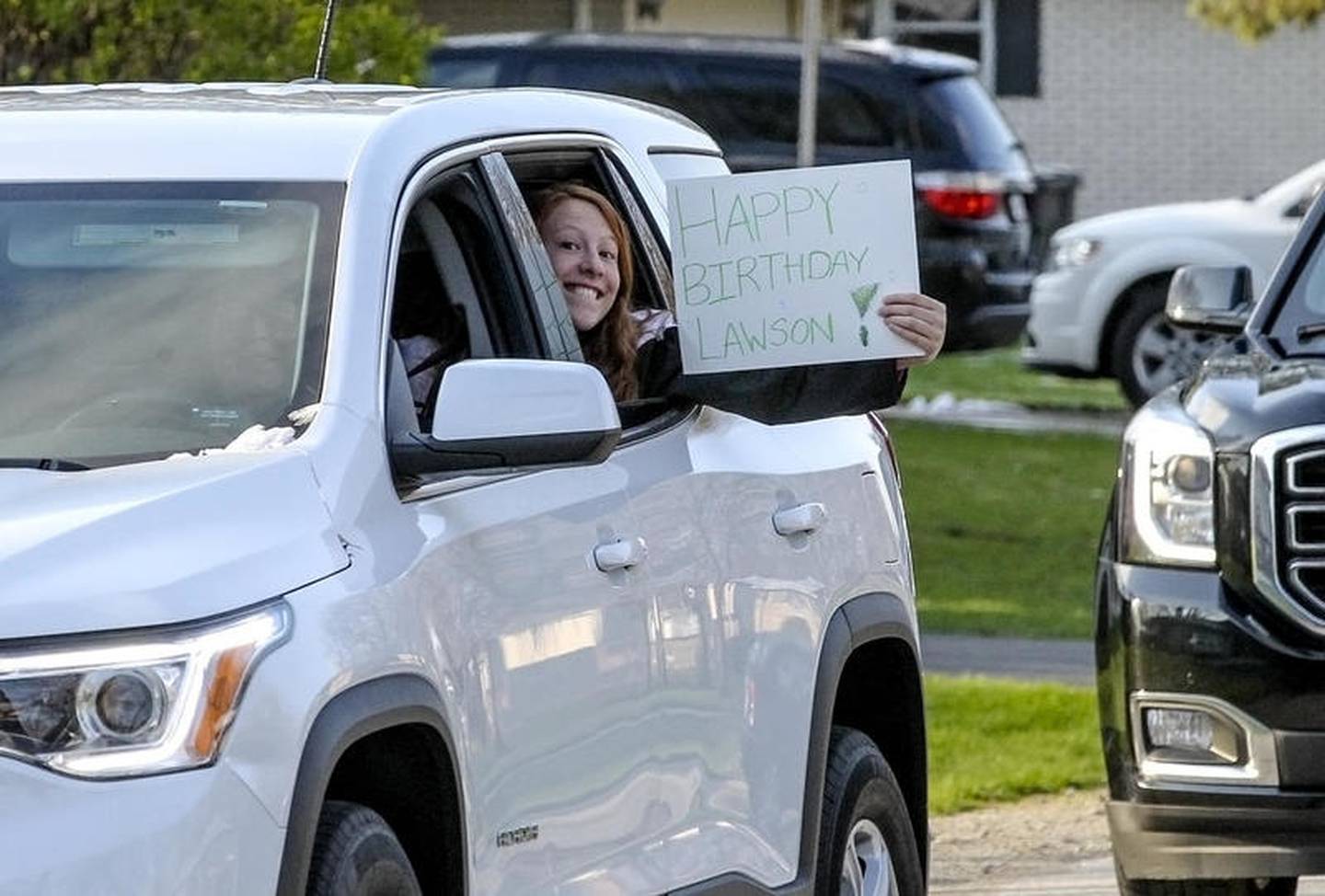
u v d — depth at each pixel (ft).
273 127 43.73
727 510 48.42
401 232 42.16
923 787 57.36
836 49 170.91
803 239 48.08
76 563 34.32
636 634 44.50
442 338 44.14
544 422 39.58
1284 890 66.95
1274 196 168.25
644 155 52.13
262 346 40.34
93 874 32.89
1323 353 64.90
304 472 37.76
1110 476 151.02
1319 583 59.26
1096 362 171.12
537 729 41.45
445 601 39.19
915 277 48.08
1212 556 60.18
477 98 46.75
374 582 37.58
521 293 45.01
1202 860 60.23
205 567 35.17
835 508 52.70
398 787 39.40
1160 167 258.98
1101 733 62.80
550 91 50.31
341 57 86.28
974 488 145.59
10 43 86.48
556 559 42.45
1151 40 257.55
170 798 33.60
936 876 73.15
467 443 39.17
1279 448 59.41
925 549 127.75
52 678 33.40
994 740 89.15
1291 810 58.90
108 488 36.32
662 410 48.70
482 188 45.14
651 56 168.55
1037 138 257.75
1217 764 59.72
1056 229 180.14
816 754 50.85
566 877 42.29
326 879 36.63
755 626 48.78
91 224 42.37
